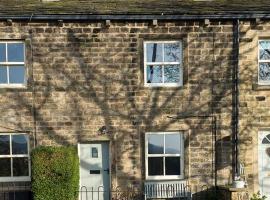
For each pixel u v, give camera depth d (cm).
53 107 1507
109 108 1515
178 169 1542
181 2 1644
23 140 1529
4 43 1512
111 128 1516
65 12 1480
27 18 1479
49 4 1600
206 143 1528
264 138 1550
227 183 1523
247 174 1530
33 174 1378
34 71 1502
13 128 1502
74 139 1512
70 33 1509
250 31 1533
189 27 1524
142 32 1518
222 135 1528
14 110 1503
